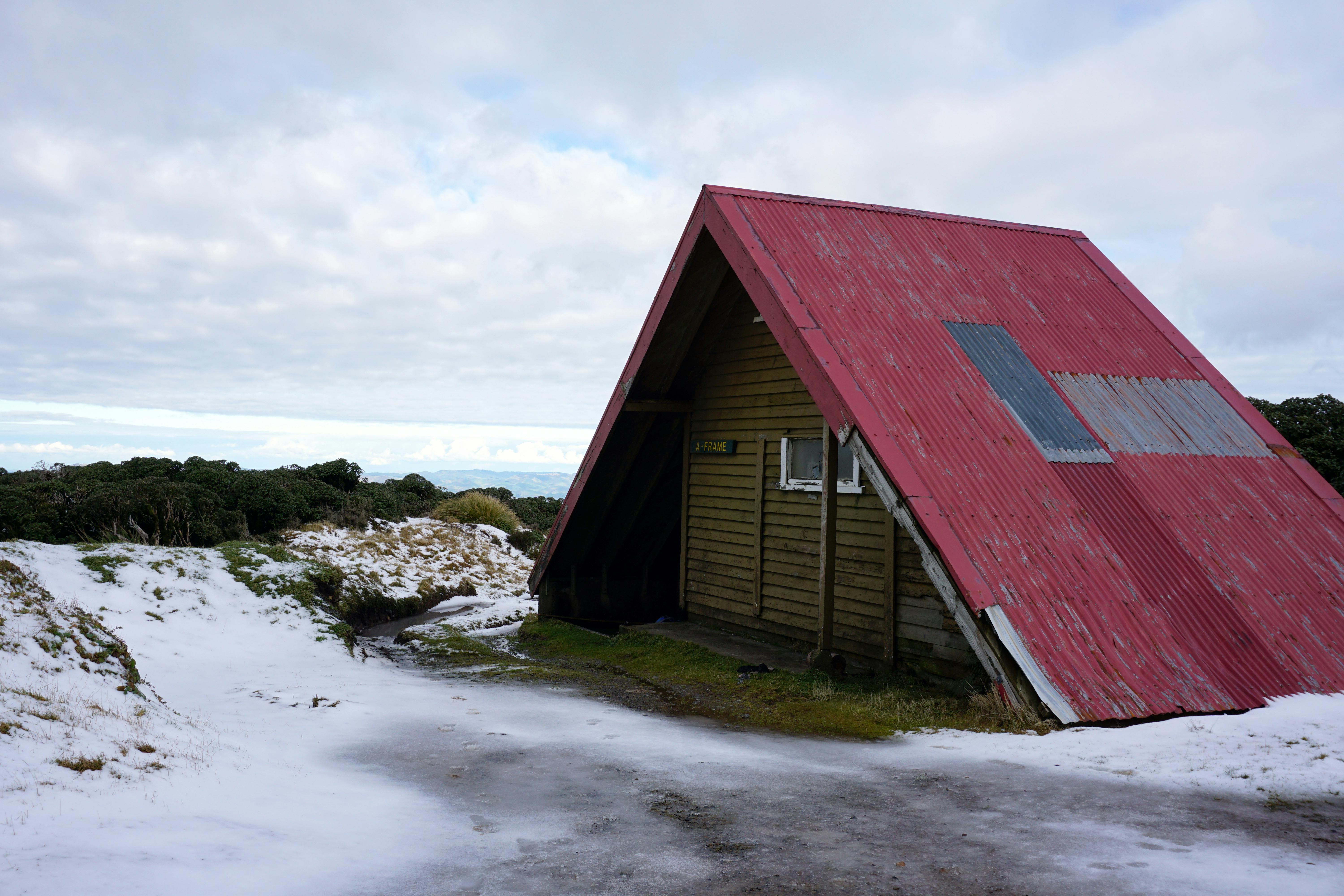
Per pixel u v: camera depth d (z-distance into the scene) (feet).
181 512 58.44
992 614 26.66
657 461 51.96
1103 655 26.76
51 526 52.85
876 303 36.91
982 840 15.21
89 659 24.39
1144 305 44.09
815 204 41.88
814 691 33.19
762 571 44.75
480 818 16.89
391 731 25.73
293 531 69.62
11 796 13.87
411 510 93.71
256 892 11.72
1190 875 13.16
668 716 30.71
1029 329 39.47
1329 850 14.40
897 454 30.07
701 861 14.23
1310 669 28.73
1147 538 31.30
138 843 12.84
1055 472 32.22
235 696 29.68
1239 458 36.83
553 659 45.91
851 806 17.72
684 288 42.65
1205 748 21.35
